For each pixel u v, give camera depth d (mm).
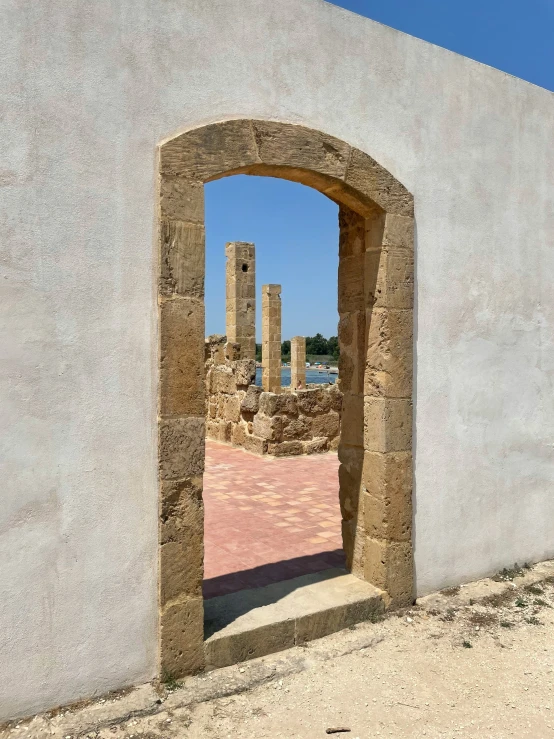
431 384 4590
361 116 4160
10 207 2969
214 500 7234
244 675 3535
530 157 5184
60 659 3148
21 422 3018
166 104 3395
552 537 5520
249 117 3684
